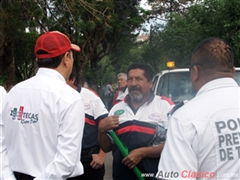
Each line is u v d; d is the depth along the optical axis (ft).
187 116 5.49
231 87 5.79
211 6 38.93
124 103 9.55
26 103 7.04
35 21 37.70
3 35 37.37
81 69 64.34
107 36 75.31
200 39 41.63
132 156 8.66
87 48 65.10
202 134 5.35
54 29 40.70
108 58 100.42
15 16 35.32
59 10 39.19
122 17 62.69
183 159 5.27
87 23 38.09
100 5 40.04
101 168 11.98
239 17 36.70
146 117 9.15
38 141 6.85
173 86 18.61
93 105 11.55
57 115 6.78
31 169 6.87
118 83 22.53
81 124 6.93
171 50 46.11
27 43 69.26
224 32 38.17
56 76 7.30
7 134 7.28
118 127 9.27
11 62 49.55
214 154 5.36
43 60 7.39
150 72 9.51
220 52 5.81
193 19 43.60
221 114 5.49
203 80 5.98
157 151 8.77
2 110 7.45
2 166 7.20
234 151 5.36
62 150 6.64
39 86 7.09
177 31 44.80
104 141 9.29
